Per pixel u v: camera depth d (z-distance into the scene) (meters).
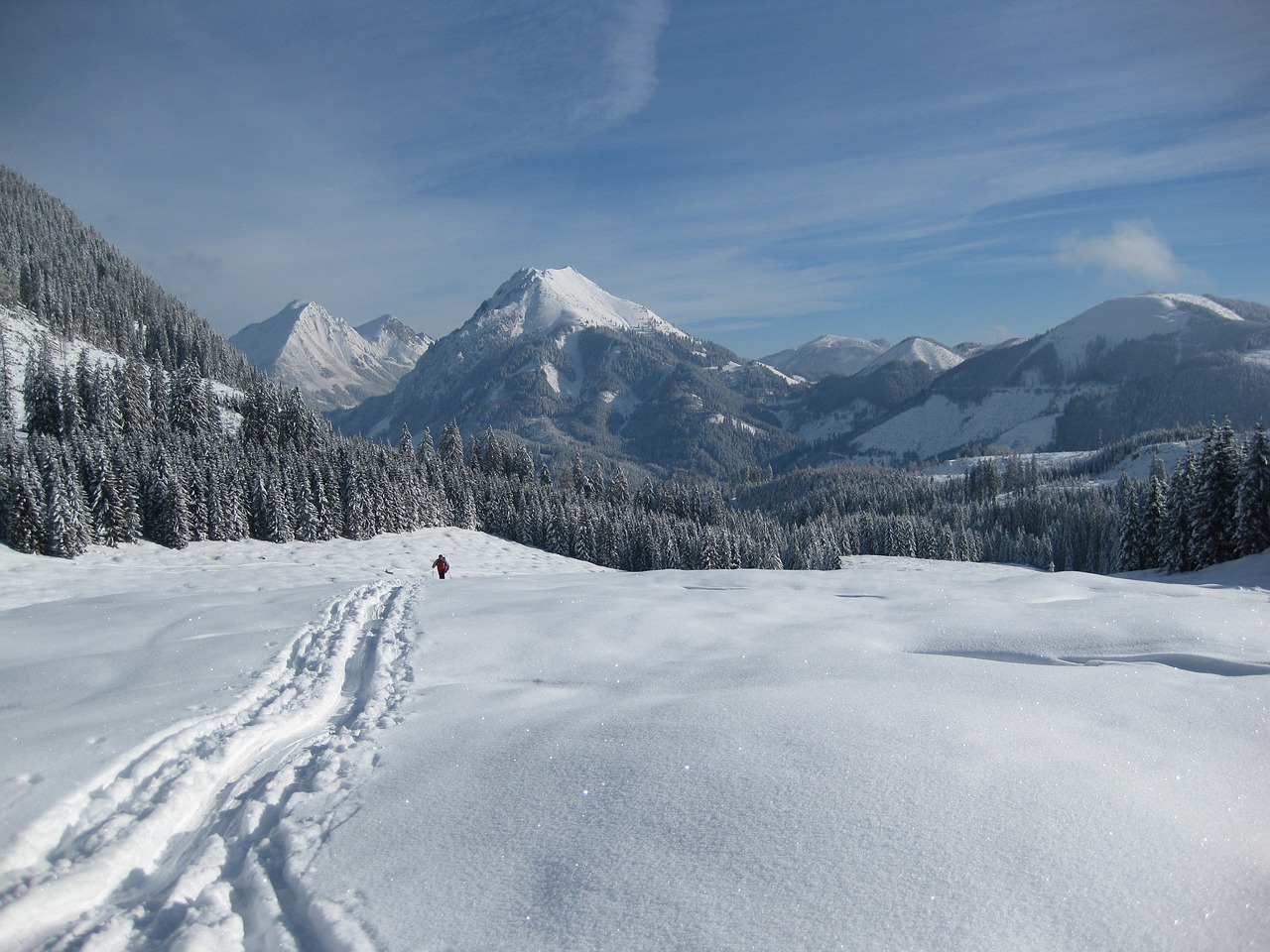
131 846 6.00
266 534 54.22
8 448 45.12
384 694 10.48
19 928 4.82
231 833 6.38
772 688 9.25
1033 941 4.39
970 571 64.31
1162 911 4.65
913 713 7.96
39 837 5.99
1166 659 11.13
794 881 5.00
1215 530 38.53
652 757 7.10
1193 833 5.51
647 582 22.61
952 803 5.89
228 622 16.38
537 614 15.59
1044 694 8.77
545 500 77.62
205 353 113.81
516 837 5.86
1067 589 18.06
